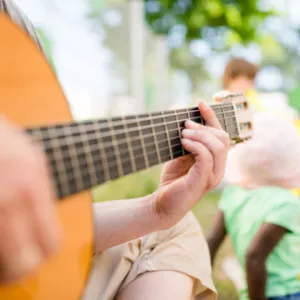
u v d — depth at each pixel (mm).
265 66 14633
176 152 1191
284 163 2242
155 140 1118
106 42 13875
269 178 2256
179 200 1242
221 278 3111
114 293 1257
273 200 2182
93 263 1268
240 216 2295
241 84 3180
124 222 1271
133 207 1302
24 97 911
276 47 12172
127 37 13695
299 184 2260
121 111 13344
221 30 8609
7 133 654
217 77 14070
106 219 1271
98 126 956
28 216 641
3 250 630
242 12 8328
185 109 1237
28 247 642
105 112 13141
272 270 2141
